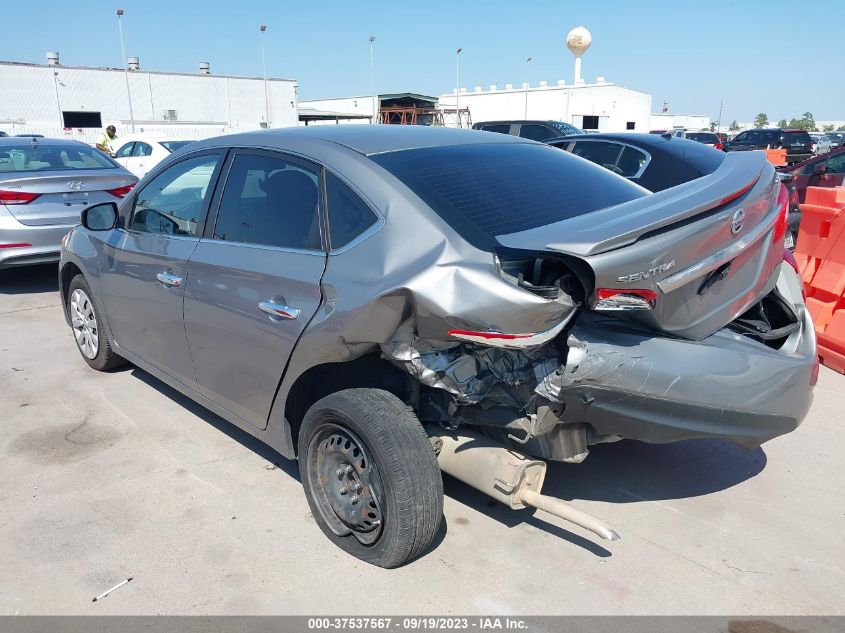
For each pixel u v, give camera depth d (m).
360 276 2.76
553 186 3.29
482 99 56.41
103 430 4.21
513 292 2.44
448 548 3.05
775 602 2.71
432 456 2.79
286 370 3.10
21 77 43.28
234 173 3.59
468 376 2.67
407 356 2.68
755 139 27.88
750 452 3.93
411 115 50.38
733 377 2.79
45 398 4.71
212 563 2.96
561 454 2.84
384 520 2.79
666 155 7.31
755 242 2.84
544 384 2.66
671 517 3.29
